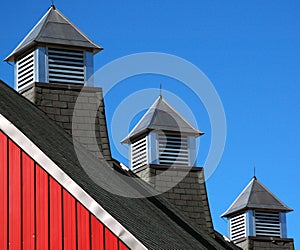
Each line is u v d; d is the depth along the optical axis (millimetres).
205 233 54531
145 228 34094
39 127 38562
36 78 49000
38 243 31078
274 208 68125
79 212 31062
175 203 56000
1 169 31859
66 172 31297
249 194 68750
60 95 48531
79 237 30891
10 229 31359
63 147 37875
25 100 46469
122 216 32281
